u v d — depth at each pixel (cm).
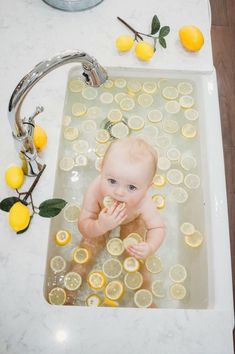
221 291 102
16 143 99
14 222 102
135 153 118
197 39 127
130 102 130
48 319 95
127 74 132
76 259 108
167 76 132
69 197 117
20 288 99
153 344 94
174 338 95
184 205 117
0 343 93
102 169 116
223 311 98
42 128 118
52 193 111
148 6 139
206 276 108
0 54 129
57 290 104
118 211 112
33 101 123
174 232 114
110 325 95
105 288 104
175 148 124
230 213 184
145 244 110
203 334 95
